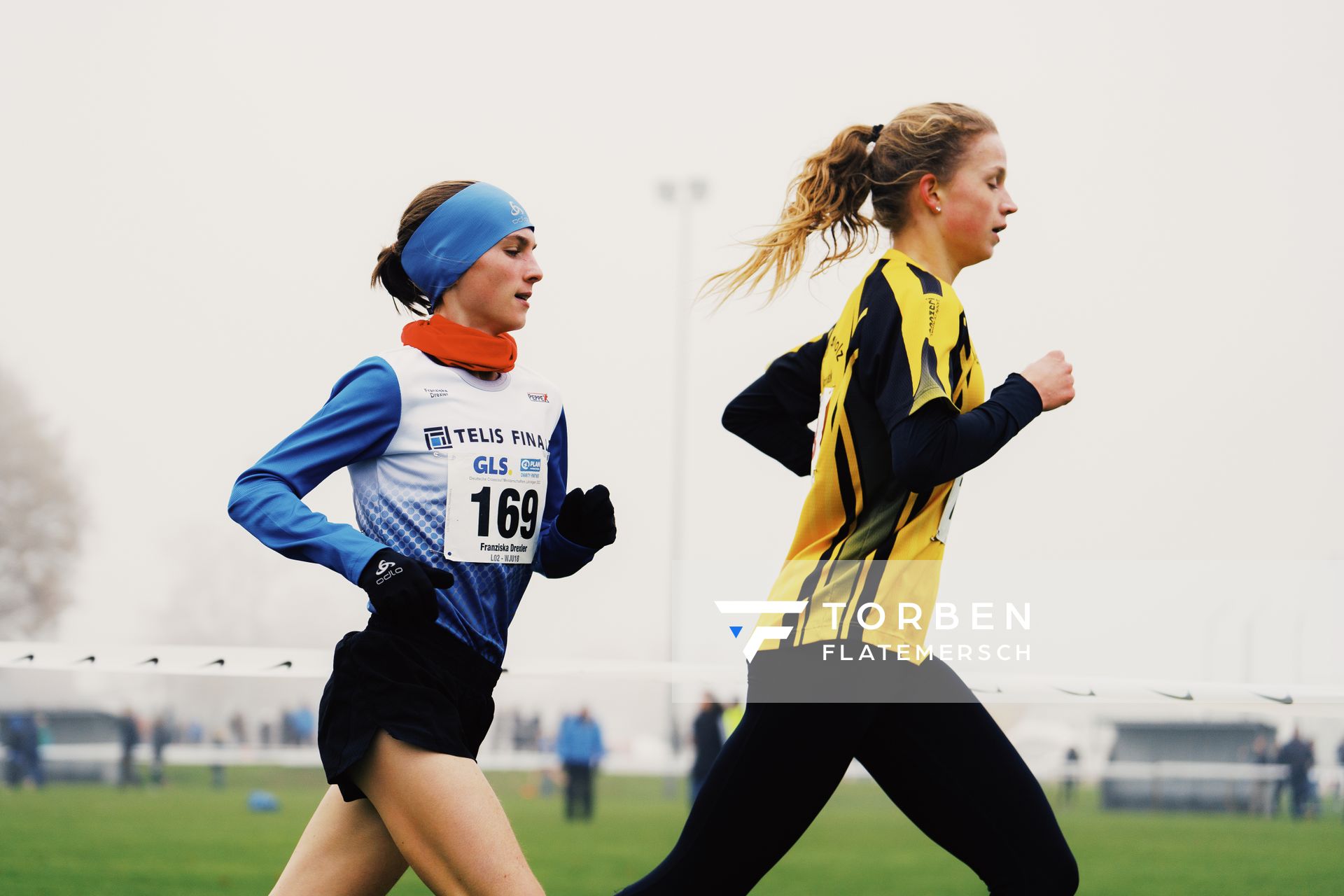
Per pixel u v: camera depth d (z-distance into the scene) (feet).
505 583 31.22
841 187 34.78
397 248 33.06
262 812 182.80
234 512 28.96
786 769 31.09
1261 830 173.27
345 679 29.35
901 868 111.55
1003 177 33.83
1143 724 269.64
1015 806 31.04
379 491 30.58
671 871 31.68
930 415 29.60
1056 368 31.58
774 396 38.22
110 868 97.25
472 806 27.94
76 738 351.25
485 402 31.35
